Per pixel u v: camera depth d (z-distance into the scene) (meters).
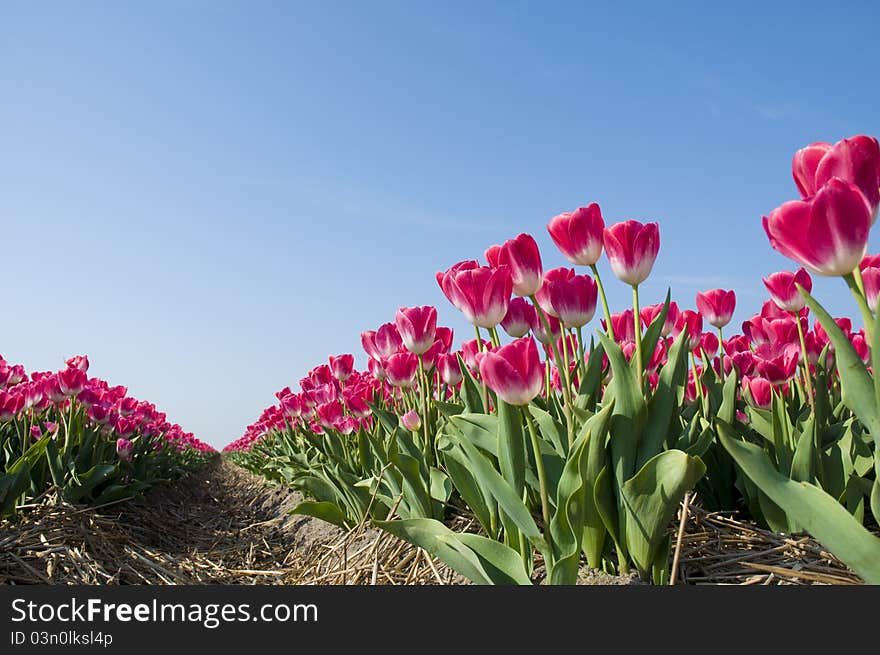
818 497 0.55
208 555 1.75
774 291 1.03
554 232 0.81
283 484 2.99
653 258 0.77
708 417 1.17
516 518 0.76
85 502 2.05
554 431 0.88
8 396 1.86
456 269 0.83
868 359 1.24
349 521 1.58
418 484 1.20
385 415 1.36
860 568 0.54
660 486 0.70
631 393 0.77
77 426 2.25
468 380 1.16
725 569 0.84
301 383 2.25
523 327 0.97
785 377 1.11
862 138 0.52
